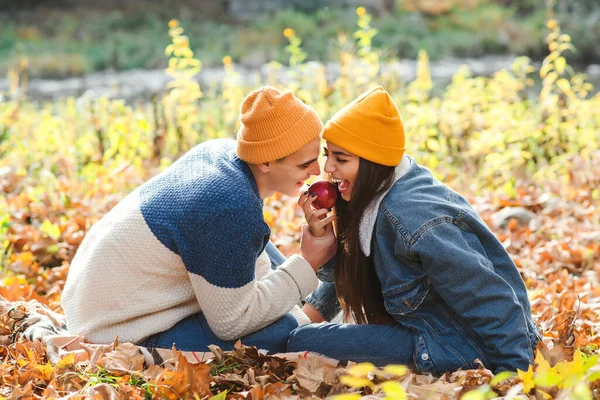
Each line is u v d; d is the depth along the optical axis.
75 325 3.27
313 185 3.21
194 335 3.22
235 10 28.81
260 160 3.08
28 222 5.51
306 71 8.44
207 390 2.83
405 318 3.13
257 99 3.06
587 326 3.74
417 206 3.00
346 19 26.70
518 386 2.55
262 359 3.12
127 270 3.13
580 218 5.73
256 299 3.13
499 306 2.91
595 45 22.06
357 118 3.04
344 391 2.87
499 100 7.96
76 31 26.41
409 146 6.99
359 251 3.16
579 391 2.27
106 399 2.72
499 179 6.56
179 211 3.06
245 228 3.01
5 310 3.53
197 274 3.07
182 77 7.51
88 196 5.75
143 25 27.36
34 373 2.96
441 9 27.31
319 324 3.24
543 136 7.06
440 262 2.92
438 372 3.03
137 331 3.18
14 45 24.52
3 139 7.25
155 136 7.11
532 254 5.04
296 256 3.25
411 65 19.84
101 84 18.56
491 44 23.73
